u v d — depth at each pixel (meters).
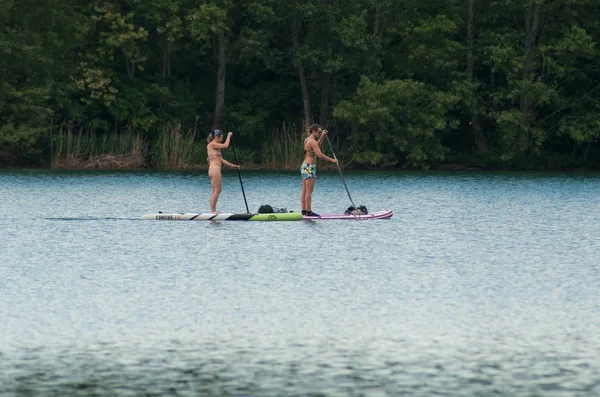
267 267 42.47
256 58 145.25
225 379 25.16
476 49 139.12
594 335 29.69
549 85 137.25
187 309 33.41
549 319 31.89
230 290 36.88
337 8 139.38
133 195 83.69
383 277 39.84
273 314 32.59
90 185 96.12
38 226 58.66
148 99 141.50
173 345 28.53
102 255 46.22
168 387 24.48
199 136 144.00
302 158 132.50
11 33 134.12
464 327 30.72
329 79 145.38
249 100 146.62
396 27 141.75
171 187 93.88
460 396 23.72
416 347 28.25
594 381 24.94
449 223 60.94
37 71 133.00
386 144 137.50
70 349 28.11
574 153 141.12
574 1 133.12
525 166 138.50
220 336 29.59
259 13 133.38
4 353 27.67
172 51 147.62
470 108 136.75
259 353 27.64
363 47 133.12
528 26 136.50
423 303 34.44
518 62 132.50
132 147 132.38
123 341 29.00
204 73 151.25
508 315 32.47
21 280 39.12
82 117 134.25
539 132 133.25
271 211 62.66
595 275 40.44
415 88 132.62
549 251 47.94
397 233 55.09
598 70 138.62
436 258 45.31
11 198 79.62
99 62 140.00
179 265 43.06
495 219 63.69
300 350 27.97
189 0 137.12
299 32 145.00
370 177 115.19
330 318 32.00
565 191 91.62
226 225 58.94
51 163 129.75
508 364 26.48
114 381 24.98
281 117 148.00
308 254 46.47
